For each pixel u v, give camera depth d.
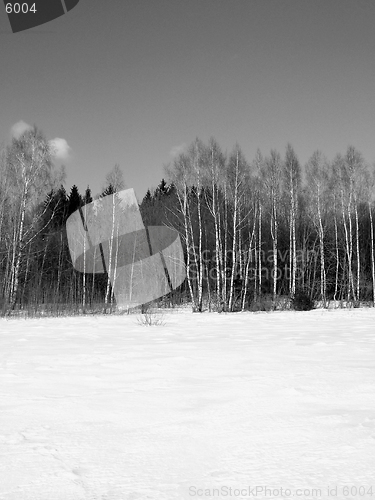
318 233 34.06
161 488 2.65
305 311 24.83
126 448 3.33
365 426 3.75
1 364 7.16
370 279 36.72
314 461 3.02
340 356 7.73
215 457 3.13
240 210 30.19
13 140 26.20
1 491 2.62
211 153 28.05
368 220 39.09
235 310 26.42
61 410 4.39
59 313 23.11
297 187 32.03
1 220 26.86
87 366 6.92
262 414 4.16
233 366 6.76
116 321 18.06
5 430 3.77
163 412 4.28
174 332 12.88
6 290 24.67
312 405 4.46
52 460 3.10
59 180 27.45
